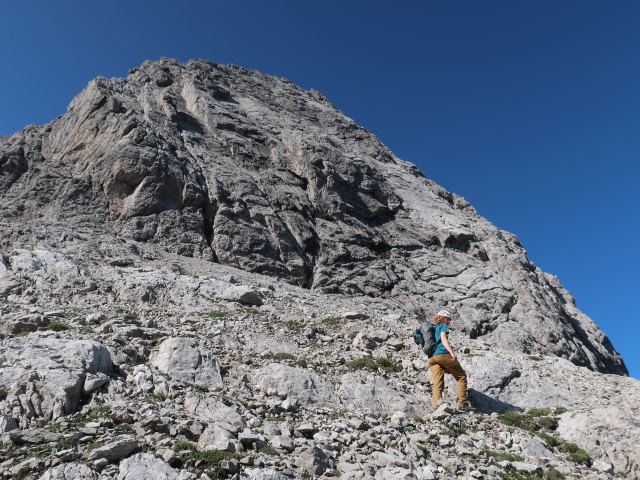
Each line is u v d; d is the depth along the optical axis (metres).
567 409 13.50
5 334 12.73
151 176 35.88
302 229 40.44
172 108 47.88
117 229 33.03
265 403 10.58
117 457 6.97
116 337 12.46
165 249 32.72
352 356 15.52
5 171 35.75
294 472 7.32
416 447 9.33
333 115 69.88
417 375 14.62
